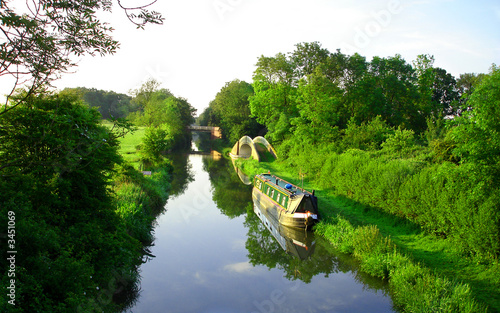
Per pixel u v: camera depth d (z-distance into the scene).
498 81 9.27
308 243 14.77
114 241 9.14
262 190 22.08
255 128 56.75
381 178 15.64
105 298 8.18
